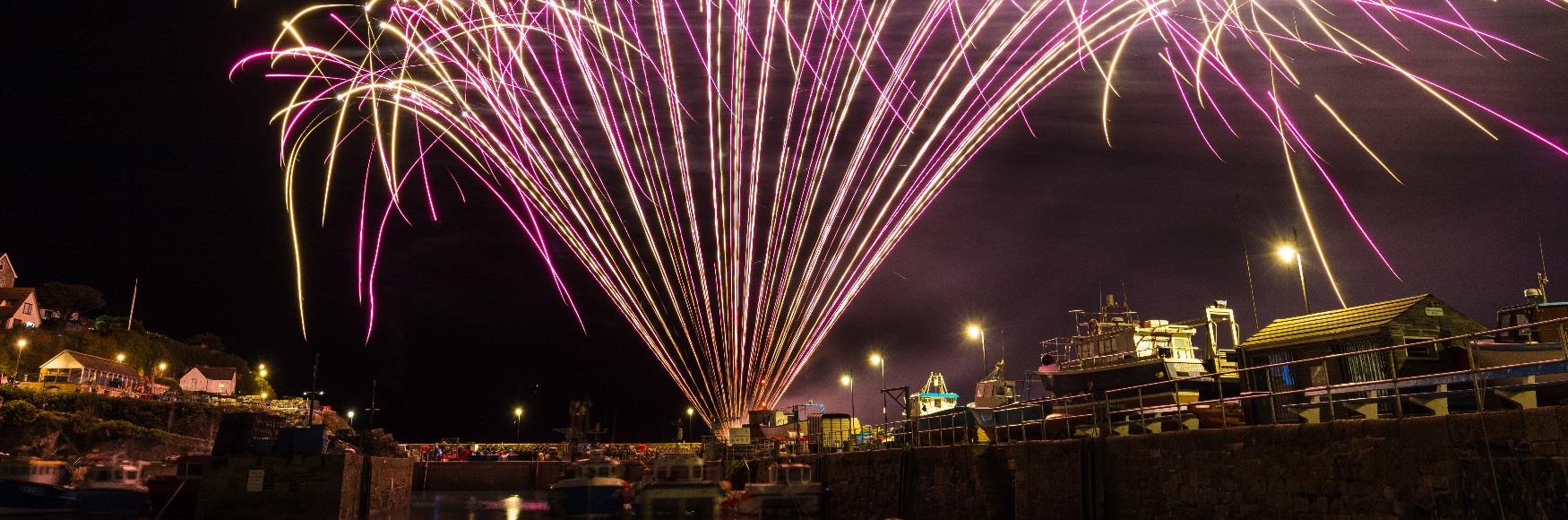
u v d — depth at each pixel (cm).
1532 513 1548
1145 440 2564
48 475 5097
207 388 12362
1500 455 1619
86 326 12469
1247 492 2177
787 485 4728
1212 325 3938
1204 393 3512
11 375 10088
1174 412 2675
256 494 3881
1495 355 2472
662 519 4950
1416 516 1764
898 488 3981
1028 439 3616
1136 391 3581
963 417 4075
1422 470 1764
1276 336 2944
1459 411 2019
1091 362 3925
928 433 4262
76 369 9875
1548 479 1527
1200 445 2352
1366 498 1873
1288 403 2706
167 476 5072
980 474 3300
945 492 3559
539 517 5694
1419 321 2650
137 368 11725
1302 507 2022
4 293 11625
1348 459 1928
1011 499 3228
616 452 10219
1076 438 2898
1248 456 2188
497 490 9731
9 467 4912
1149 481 2533
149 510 5019
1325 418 2391
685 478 5041
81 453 7819
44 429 7719
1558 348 2370
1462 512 1675
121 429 8138
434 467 9769
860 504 4450
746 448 6669
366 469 4425
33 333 10856
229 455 3922
